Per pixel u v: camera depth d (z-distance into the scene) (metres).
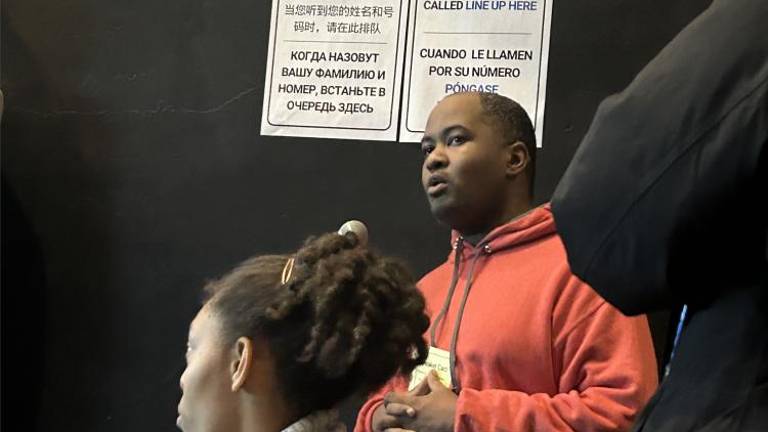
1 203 2.72
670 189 1.03
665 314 2.25
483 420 1.70
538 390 1.80
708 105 1.03
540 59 2.46
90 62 2.74
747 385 1.03
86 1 2.76
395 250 2.48
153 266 2.63
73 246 2.68
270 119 2.61
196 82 2.67
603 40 2.44
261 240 2.57
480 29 2.50
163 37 2.71
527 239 1.93
